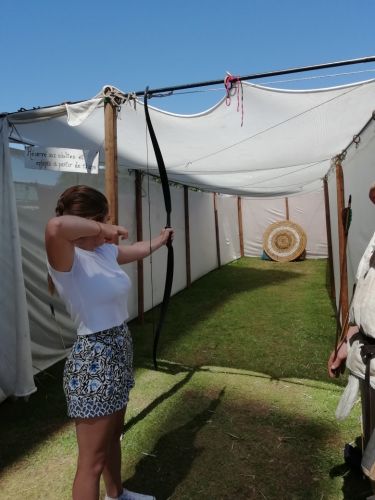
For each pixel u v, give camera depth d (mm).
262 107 2627
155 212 5707
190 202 7445
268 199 10891
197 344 3920
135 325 4715
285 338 4043
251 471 1959
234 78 2123
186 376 3119
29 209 3264
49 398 2811
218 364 3371
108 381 1342
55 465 2047
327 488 1828
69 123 2553
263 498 1777
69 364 1369
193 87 2238
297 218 10633
